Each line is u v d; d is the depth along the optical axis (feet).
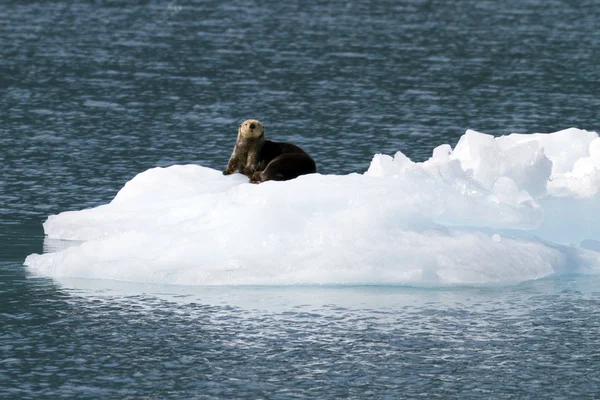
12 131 213.87
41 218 142.20
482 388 82.99
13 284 105.91
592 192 120.88
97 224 126.21
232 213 113.09
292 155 135.03
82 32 411.75
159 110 245.24
